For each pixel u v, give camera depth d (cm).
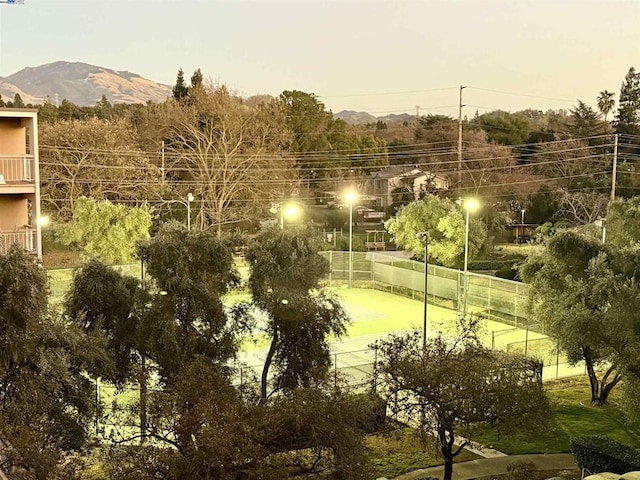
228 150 5359
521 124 8056
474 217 4322
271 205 5103
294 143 6612
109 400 1872
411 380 1393
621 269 1898
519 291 3266
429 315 3459
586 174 6412
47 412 1317
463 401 1379
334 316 1842
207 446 1090
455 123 7981
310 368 1703
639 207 2331
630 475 1248
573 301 1855
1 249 1930
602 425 1939
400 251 5231
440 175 6694
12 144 2273
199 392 1252
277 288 1784
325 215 6153
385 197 6894
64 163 4797
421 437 1436
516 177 6369
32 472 1052
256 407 1225
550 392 2228
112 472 1141
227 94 5594
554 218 5812
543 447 1783
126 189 4988
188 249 1706
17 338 1304
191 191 5266
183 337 1669
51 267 4100
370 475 1230
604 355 1838
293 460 1260
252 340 2123
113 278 1714
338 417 1220
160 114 5625
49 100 7188
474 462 1677
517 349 2444
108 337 1619
